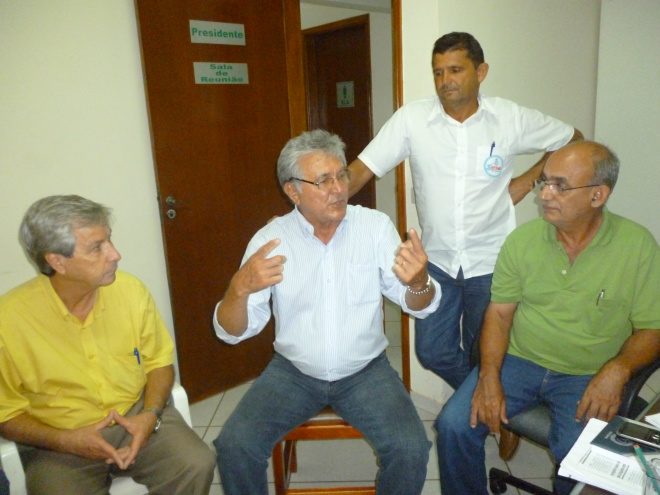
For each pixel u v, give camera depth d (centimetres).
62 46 212
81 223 134
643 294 146
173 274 254
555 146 204
